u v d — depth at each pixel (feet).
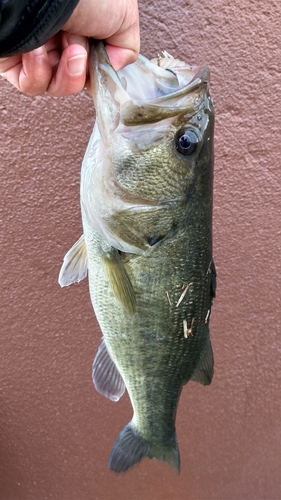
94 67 0.83
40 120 1.34
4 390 1.62
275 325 1.57
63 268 1.06
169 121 0.88
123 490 1.80
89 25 0.78
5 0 0.59
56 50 0.86
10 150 1.36
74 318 1.55
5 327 1.54
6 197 1.40
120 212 0.93
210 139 0.93
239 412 1.68
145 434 1.19
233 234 1.47
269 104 1.35
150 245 0.96
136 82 0.88
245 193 1.43
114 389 1.16
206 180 0.96
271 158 1.40
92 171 0.92
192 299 1.04
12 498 1.78
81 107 1.33
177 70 0.92
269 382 1.63
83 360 1.59
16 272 1.48
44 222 1.43
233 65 1.32
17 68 0.86
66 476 1.75
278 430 1.70
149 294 1.00
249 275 1.51
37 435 1.69
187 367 1.13
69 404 1.65
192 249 0.99
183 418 1.71
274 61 1.32
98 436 1.71
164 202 0.93
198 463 1.76
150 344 1.05
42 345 1.57
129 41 0.86
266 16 1.29
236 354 1.60
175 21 1.27
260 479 1.78
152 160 0.90
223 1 1.27
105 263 0.97
